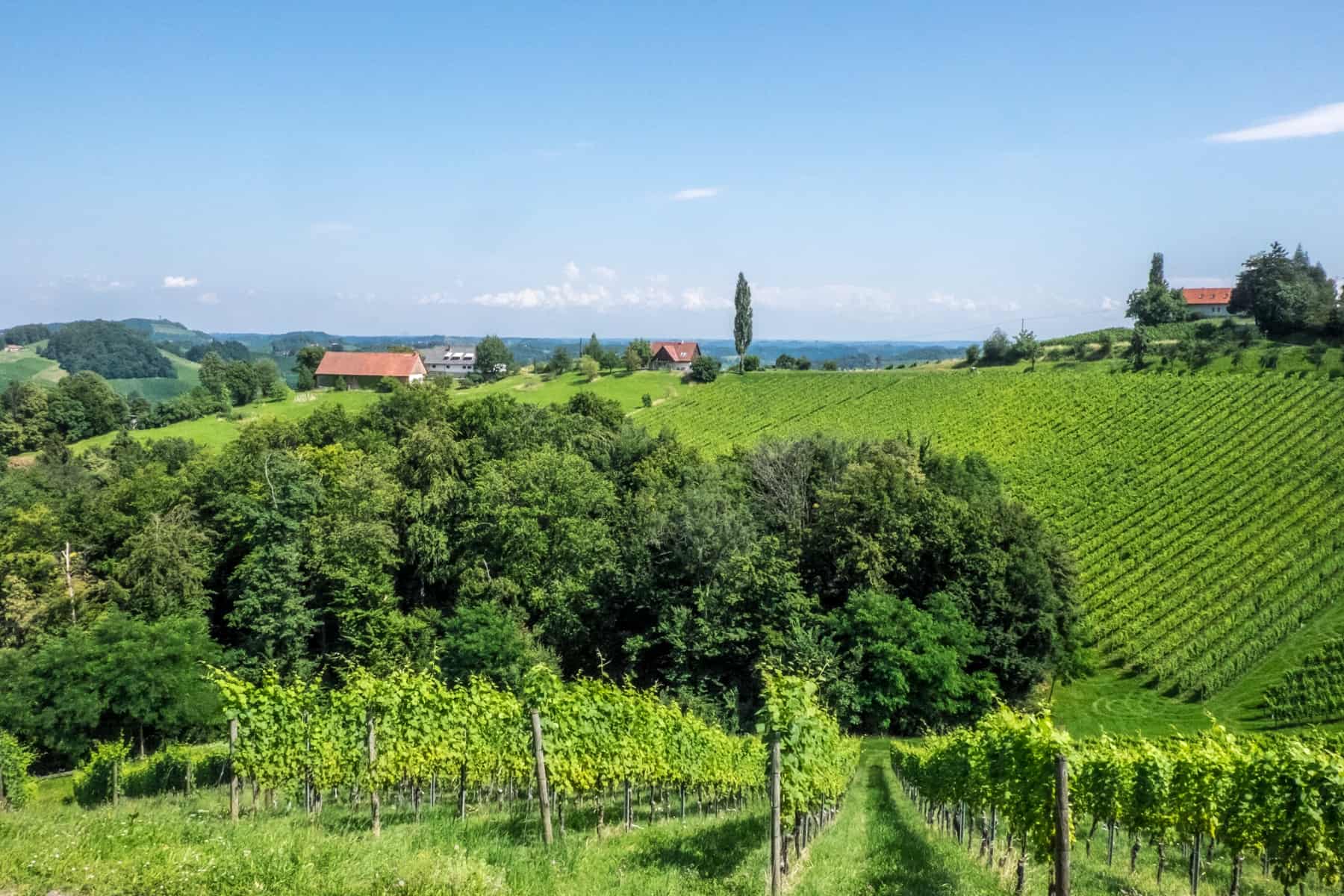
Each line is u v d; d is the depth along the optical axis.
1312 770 13.52
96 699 37.69
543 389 131.75
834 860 14.96
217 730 41.81
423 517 55.88
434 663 21.28
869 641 45.59
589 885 11.62
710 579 48.72
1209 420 84.62
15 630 49.81
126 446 92.56
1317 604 53.28
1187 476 74.44
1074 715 47.28
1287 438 77.75
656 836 16.25
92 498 63.91
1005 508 54.94
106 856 10.73
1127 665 52.03
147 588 50.53
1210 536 64.19
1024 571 50.00
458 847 11.73
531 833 15.60
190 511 59.56
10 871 9.89
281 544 51.59
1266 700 44.94
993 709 46.81
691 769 22.80
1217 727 17.03
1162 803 15.47
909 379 116.75
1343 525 61.66
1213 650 49.47
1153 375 99.69
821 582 53.38
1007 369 115.44
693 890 11.89
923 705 44.75
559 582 51.31
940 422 98.50
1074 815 16.91
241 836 12.94
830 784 18.80
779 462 62.28
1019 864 13.08
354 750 18.97
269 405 123.75
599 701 20.55
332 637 53.78
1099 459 80.88
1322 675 45.78
